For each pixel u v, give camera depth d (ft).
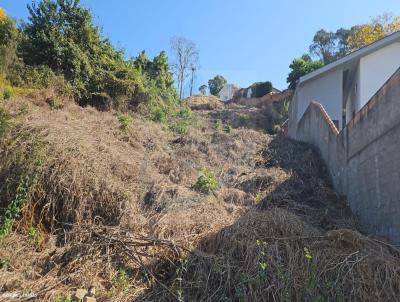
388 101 18.71
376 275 14.29
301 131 42.80
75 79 45.98
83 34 50.16
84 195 20.79
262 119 86.22
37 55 46.47
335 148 28.63
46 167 21.02
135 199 22.08
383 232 19.15
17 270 15.89
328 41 145.07
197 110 93.97
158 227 18.98
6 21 49.37
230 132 41.55
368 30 103.09
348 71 46.91
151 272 15.51
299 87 46.16
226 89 156.87
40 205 20.27
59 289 14.46
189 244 16.85
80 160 22.38
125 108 47.55
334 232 16.62
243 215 19.99
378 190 19.90
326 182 29.40
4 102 30.19
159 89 62.44
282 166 32.12
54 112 33.24
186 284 14.66
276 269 14.73
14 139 22.49
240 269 14.94
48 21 48.83
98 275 15.47
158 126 40.16
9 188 20.33
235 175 29.48
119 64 52.03
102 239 17.30
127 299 14.06
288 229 17.30
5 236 18.19
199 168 29.78
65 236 18.74
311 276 14.26
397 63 42.29
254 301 13.75
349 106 52.95
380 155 19.69
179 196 23.13
